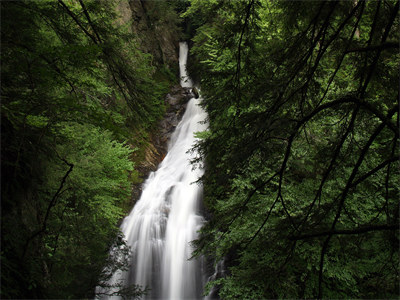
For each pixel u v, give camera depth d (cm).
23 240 371
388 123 330
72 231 559
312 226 400
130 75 540
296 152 544
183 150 1914
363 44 367
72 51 376
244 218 747
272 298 666
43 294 366
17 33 382
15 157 370
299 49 376
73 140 809
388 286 448
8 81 363
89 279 491
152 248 1347
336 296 723
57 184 576
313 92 395
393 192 631
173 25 2722
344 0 307
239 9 417
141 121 616
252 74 417
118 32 512
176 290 1269
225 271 1140
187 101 2267
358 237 430
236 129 407
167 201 1548
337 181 616
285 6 346
